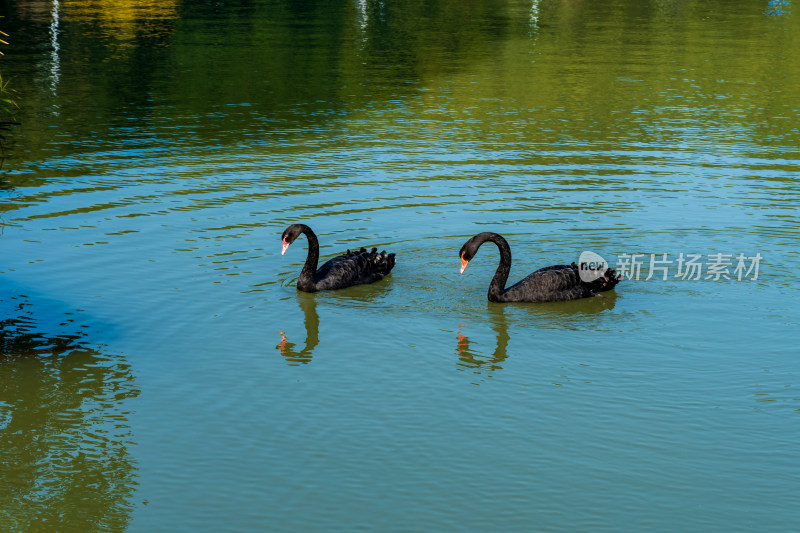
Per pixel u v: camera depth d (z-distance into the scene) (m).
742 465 9.12
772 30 41.66
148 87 28.28
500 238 13.12
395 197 17.69
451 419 10.02
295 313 12.79
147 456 9.29
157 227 15.85
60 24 41.09
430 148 21.44
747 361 11.36
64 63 31.89
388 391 10.66
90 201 17.23
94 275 13.79
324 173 19.28
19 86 28.05
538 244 15.30
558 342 11.98
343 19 44.50
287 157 20.52
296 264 14.52
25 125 23.28
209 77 29.88
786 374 11.01
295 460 9.23
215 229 15.82
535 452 9.37
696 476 8.94
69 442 9.52
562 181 18.80
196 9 47.09
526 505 8.48
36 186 18.17
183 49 35.00
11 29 39.38
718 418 10.01
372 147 21.48
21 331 11.93
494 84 29.11
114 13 44.97
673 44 37.38
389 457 9.28
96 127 23.22
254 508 8.45
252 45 36.28
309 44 36.75
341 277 13.67
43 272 13.85
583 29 41.78
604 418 10.02
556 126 23.78
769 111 25.64
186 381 10.82
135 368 11.11
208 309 12.80
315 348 11.76
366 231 15.86
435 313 12.90
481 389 10.69
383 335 12.16
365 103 26.38
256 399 10.43
